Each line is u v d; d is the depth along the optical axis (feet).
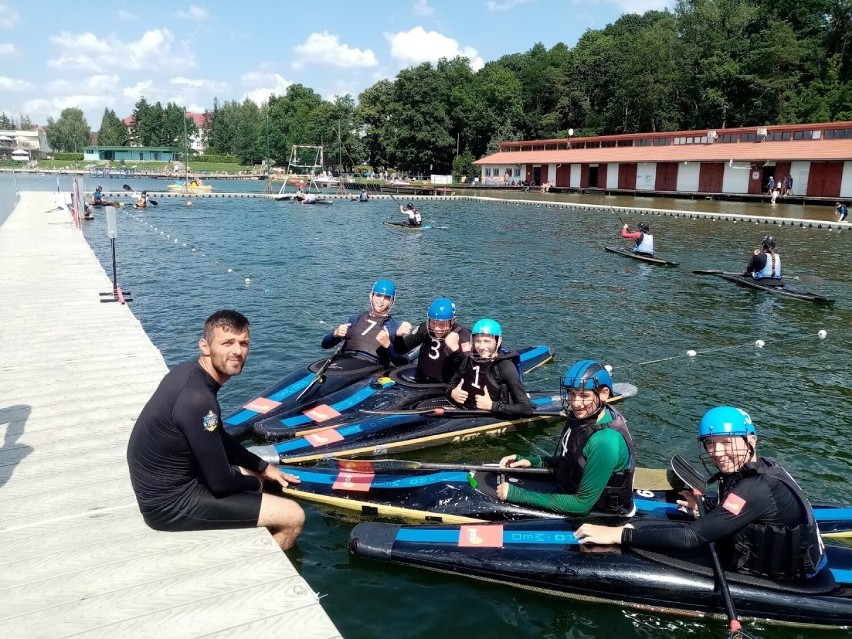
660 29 256.93
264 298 49.80
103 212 121.49
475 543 17.25
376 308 28.86
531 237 92.53
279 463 22.16
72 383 25.96
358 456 23.18
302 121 357.00
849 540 18.20
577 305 49.06
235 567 13.87
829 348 38.27
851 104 198.08
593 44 310.04
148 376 26.99
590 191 194.70
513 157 224.94
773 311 47.52
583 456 17.48
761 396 30.42
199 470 14.79
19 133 479.82
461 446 25.07
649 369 34.17
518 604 16.21
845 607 14.83
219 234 90.79
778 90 209.15
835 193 142.92
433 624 15.51
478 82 287.48
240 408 25.88
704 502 16.83
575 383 17.06
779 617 14.98
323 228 101.60
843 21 215.10
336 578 17.01
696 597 15.21
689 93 241.14
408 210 104.06
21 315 37.73
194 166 373.40
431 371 26.58
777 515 14.57
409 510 19.43
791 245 85.25
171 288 52.49
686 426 27.12
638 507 18.47
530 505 18.43
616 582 15.71
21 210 109.50
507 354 25.58
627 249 77.92
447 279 59.31
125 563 13.88
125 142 503.61
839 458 24.27
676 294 53.16
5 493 16.89
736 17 231.71
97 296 43.62
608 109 268.62
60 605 12.53
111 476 17.99
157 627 12.05
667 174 175.63
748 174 158.10
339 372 27.76
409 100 264.72
